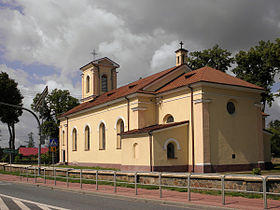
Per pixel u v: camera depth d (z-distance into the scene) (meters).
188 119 23.39
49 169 25.95
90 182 20.28
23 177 26.55
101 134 32.91
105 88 41.94
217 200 11.47
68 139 40.28
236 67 38.84
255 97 25.33
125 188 16.56
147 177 16.83
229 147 23.08
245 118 24.36
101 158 32.22
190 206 10.99
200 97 22.31
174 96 24.95
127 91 30.34
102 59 41.53
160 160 22.31
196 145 22.47
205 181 14.00
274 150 47.03
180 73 28.98
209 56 41.47
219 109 22.98
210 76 24.02
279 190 11.34
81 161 36.44
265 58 35.97
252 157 24.28
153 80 27.27
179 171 22.86
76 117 38.44
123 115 28.62
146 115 26.55
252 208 9.59
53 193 15.98
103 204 11.87
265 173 22.08
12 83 54.50
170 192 14.30
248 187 12.35
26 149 82.31
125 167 24.78
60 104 57.22
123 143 25.31
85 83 43.16
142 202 12.41
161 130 22.55
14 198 13.81
